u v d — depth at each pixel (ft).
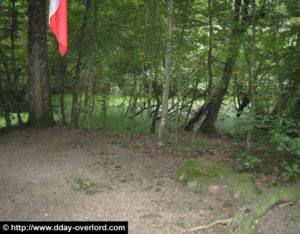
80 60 28.53
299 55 18.53
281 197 11.18
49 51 33.53
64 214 11.27
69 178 15.05
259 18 19.03
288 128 15.17
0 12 26.05
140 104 35.78
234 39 22.27
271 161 17.06
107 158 18.54
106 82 32.60
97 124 34.91
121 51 28.14
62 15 13.29
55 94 39.04
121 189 13.70
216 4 24.11
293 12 17.98
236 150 20.81
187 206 11.81
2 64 30.42
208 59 30.60
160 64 30.19
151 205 11.97
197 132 32.83
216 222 10.32
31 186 13.91
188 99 35.22
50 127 26.76
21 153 19.20
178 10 23.99
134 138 24.23
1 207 11.69
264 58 19.10
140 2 25.45
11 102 27.78
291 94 18.98
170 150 20.66
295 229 9.80
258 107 19.08
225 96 33.73
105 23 26.40
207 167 14.48
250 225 9.84
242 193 12.13
